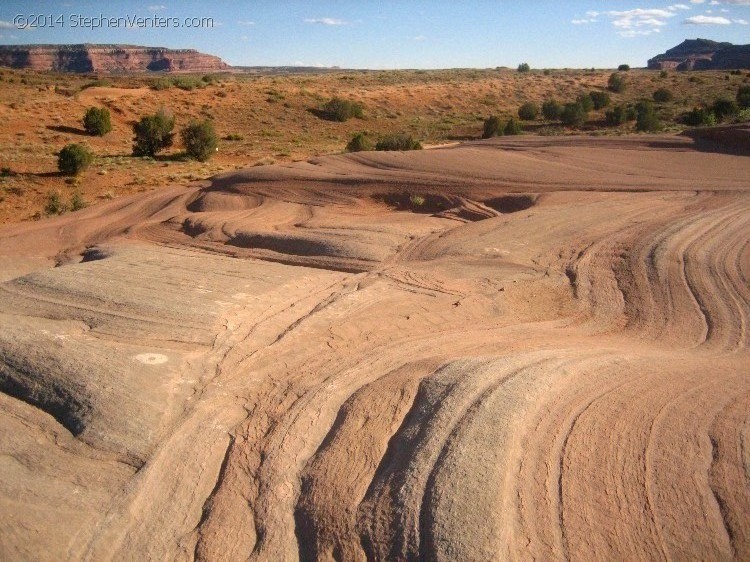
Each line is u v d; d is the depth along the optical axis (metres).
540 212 20.73
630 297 13.85
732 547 5.78
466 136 56.28
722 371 9.41
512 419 7.64
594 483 6.64
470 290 14.12
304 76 107.00
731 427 7.45
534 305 13.73
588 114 61.94
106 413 8.19
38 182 33.06
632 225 18.70
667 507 6.27
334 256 17.66
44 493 7.05
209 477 7.57
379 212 24.36
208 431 8.26
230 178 29.94
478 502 6.36
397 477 6.99
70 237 24.03
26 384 8.87
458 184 25.34
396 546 6.15
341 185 26.89
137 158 41.28
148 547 6.58
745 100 57.34
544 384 8.52
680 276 14.55
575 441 7.31
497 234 18.56
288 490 7.21
